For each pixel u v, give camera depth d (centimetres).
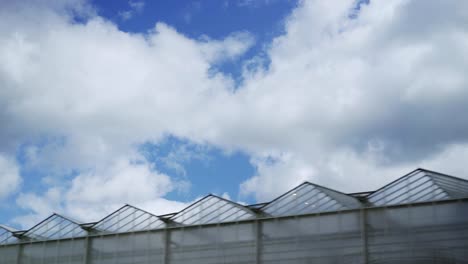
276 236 5503
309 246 5334
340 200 5397
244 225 5675
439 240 4909
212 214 5875
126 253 6078
